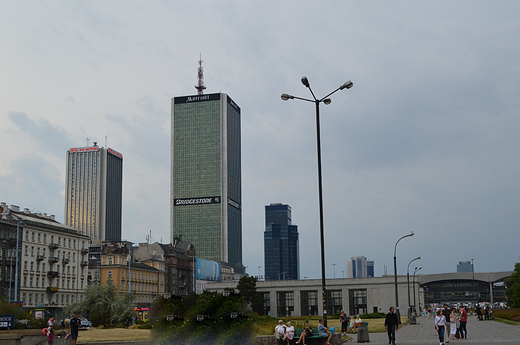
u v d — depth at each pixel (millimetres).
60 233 130625
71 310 100562
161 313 34281
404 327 67875
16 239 113875
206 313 32719
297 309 144125
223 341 31484
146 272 165250
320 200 36875
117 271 148125
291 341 37562
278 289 146250
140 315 117188
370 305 140500
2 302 69188
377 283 141250
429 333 53281
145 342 38625
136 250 183125
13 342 40281
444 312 45469
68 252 133625
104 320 97938
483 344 36312
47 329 41406
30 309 115812
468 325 68500
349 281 142750
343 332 55188
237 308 33000
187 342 31656
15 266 112625
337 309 141875
